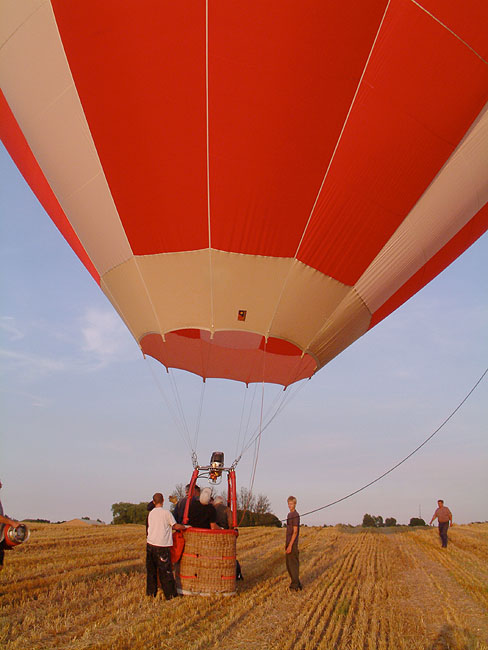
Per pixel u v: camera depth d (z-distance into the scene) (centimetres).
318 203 912
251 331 995
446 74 849
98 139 901
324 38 804
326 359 1126
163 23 796
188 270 955
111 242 991
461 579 1062
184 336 1241
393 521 6256
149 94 844
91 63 846
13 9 857
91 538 1711
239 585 927
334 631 642
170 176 895
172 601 768
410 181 926
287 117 845
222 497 926
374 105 858
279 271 955
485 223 1107
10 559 1133
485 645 603
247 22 788
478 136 912
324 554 1463
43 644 554
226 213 908
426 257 1050
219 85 826
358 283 1012
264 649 563
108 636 587
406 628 677
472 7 809
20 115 961
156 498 823
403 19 812
